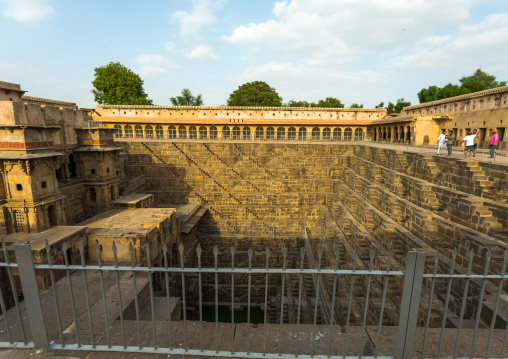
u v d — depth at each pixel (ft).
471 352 16.89
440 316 35.81
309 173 112.88
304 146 117.80
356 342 19.93
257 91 266.77
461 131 101.96
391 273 15.85
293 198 107.65
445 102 118.42
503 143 83.20
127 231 56.08
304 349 19.16
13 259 45.21
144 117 152.87
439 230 49.93
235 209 104.37
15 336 24.76
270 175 112.06
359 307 47.39
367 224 69.92
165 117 155.33
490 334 16.16
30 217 50.11
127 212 71.72
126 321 23.15
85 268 16.71
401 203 62.95
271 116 159.94
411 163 72.18
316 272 15.89
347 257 65.82
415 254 15.48
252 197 106.83
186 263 83.41
